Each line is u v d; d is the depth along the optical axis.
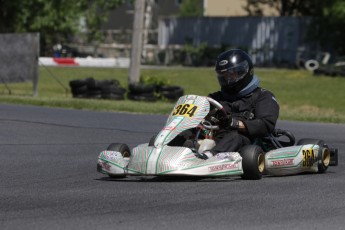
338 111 86.94
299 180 30.88
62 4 163.75
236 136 31.14
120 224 21.58
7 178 31.98
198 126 31.30
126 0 196.88
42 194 27.31
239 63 32.59
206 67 177.50
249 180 30.50
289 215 23.19
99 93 86.06
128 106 71.62
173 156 28.86
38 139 46.78
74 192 27.70
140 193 27.12
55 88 109.31
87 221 22.02
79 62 165.25
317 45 176.75
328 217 22.98
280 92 115.44
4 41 85.56
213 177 31.12
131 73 93.81
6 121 55.62
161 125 56.31
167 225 21.47
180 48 188.62
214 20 187.50
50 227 21.19
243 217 22.75
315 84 131.25
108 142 45.97
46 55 175.62
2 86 107.31
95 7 179.25
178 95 88.81
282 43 178.75
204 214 23.14
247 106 32.88
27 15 159.38
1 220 22.27
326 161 34.03
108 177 31.92
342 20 170.88
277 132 34.41
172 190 27.75
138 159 29.27
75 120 58.22
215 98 33.88
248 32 182.75
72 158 38.91
